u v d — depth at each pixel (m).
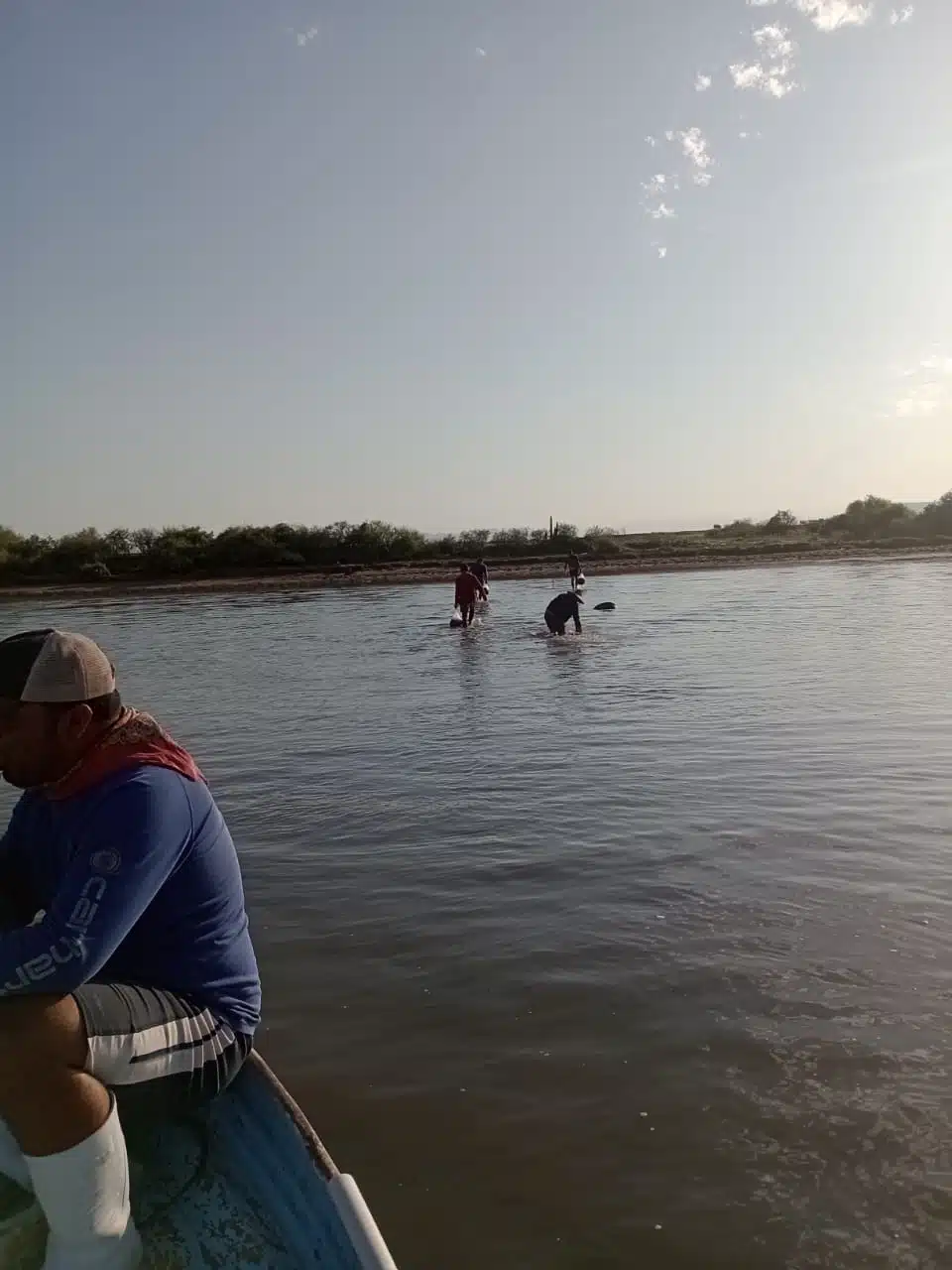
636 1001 4.96
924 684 14.23
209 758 11.02
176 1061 2.80
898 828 7.47
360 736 11.95
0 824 8.66
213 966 2.93
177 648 24.39
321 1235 2.64
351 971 5.41
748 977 5.15
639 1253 3.35
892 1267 3.24
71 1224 2.61
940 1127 3.91
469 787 9.23
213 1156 3.07
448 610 34.41
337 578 56.59
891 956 5.32
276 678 17.89
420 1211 3.57
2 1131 2.90
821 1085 4.20
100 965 2.57
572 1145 3.89
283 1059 4.55
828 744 10.45
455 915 6.13
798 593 35.56
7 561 62.81
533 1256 3.35
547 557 66.25
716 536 86.31
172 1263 2.72
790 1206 3.53
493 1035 4.71
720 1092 4.18
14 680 2.74
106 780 2.76
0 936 2.59
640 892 6.37
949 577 41.62
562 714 12.85
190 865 2.86
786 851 7.04
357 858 7.29
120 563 64.38
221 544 65.81
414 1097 4.23
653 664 17.73
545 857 7.12
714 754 10.16
